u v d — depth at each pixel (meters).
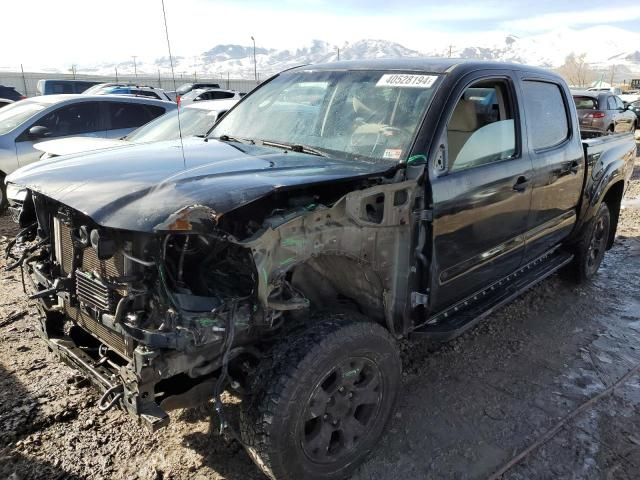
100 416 3.16
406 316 2.96
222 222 2.35
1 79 38.62
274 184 2.34
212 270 2.50
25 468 2.74
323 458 2.57
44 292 2.55
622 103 17.30
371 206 2.66
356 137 3.16
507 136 3.59
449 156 3.07
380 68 3.54
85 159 2.89
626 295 5.24
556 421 3.24
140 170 2.60
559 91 4.31
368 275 2.76
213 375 2.51
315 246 2.42
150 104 9.00
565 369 3.84
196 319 2.16
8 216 8.08
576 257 5.15
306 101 3.62
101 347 2.65
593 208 4.89
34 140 8.00
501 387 3.60
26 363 3.69
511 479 2.76
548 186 3.99
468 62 3.41
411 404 3.39
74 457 2.83
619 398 3.49
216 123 4.06
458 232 3.10
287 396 2.34
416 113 3.07
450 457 2.91
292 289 2.47
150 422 2.16
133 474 2.73
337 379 2.57
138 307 2.26
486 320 4.61
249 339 2.50
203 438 3.01
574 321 4.63
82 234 2.43
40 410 3.17
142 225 2.10
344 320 2.60
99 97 8.59
